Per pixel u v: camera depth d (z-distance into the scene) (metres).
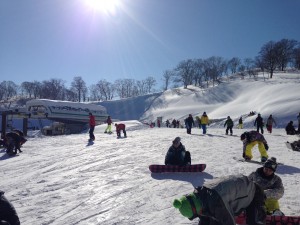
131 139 24.47
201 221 4.60
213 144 20.22
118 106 132.62
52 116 51.25
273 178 6.12
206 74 148.25
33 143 24.34
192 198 4.25
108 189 9.43
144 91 165.38
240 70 154.38
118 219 6.95
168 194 8.75
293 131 29.08
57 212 7.56
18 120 68.88
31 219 7.15
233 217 4.25
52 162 14.87
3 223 3.91
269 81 116.12
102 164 13.56
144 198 8.41
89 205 8.00
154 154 16.09
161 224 6.58
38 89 150.75
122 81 165.12
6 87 160.50
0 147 22.17
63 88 151.75
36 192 9.47
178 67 152.88
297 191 8.63
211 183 4.42
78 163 14.16
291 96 69.81
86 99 157.38
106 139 25.33
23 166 14.34
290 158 14.26
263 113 57.53
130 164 13.32
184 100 121.38
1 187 10.34
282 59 134.62
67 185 10.14
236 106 89.69
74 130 54.66
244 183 4.48
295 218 5.71
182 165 11.44
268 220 5.78
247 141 13.42
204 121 28.88
